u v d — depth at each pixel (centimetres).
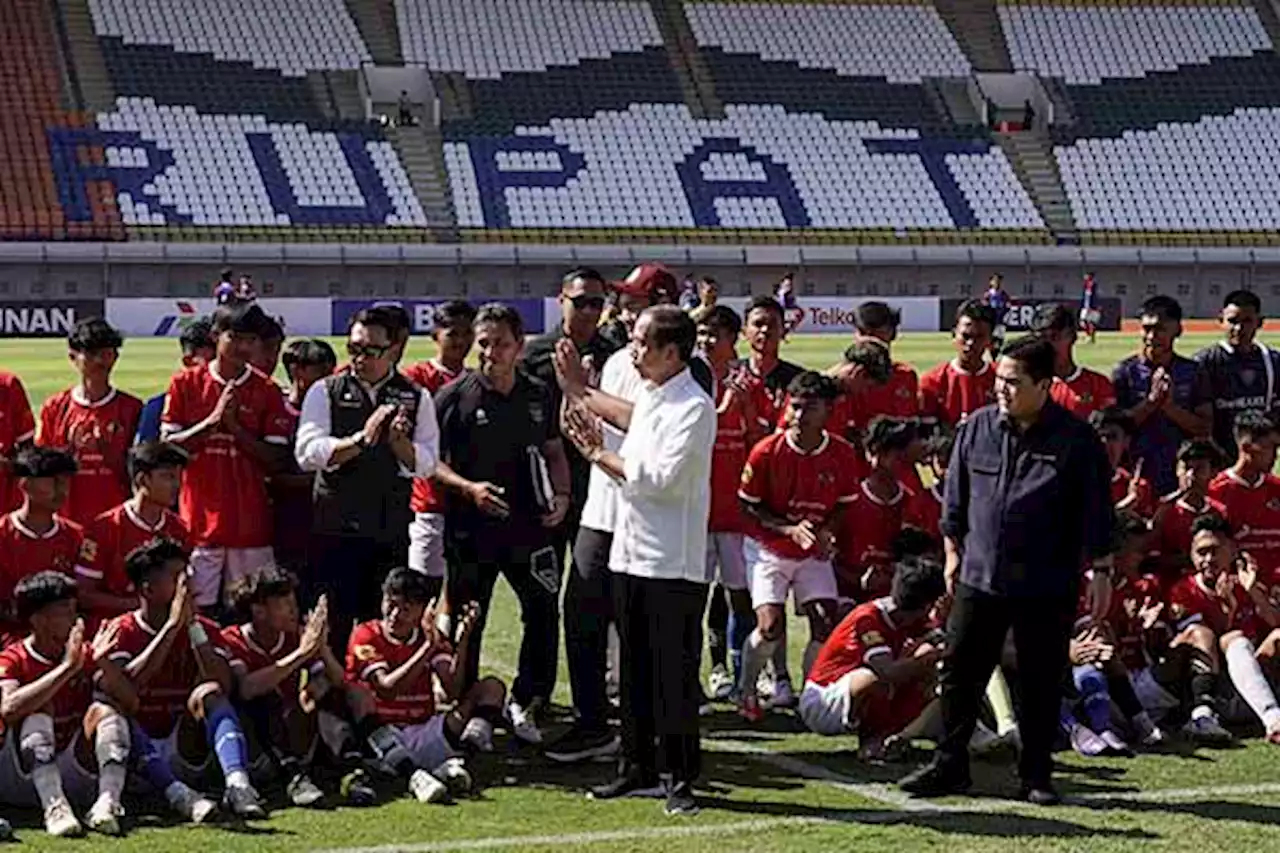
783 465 1333
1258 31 7412
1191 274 6481
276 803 1096
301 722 1142
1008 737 1207
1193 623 1293
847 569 1377
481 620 1255
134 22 6712
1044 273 6431
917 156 6806
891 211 6556
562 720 1338
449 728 1192
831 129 6856
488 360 1249
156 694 1109
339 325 5697
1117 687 1263
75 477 1330
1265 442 1364
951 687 1122
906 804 1102
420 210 6262
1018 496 1097
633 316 1368
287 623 1137
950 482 1130
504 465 1248
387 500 1218
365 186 6319
